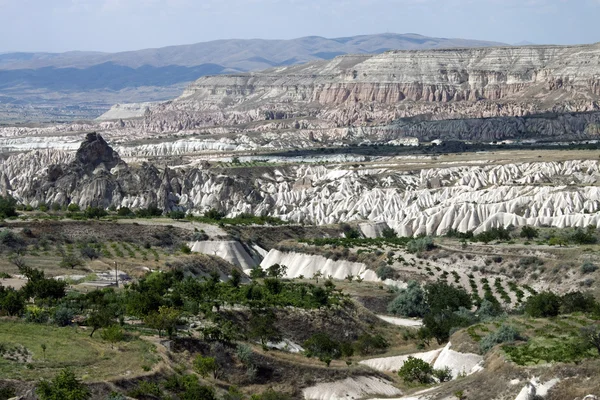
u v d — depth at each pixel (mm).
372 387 137625
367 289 198875
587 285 185125
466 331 146625
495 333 137375
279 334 152375
